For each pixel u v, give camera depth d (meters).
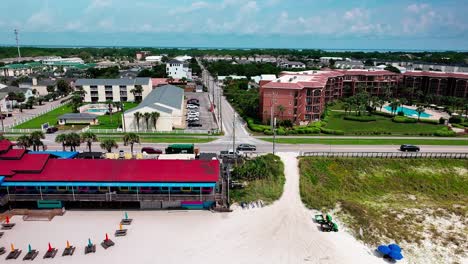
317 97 117.81
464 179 72.12
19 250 45.53
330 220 51.78
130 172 57.22
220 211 56.50
